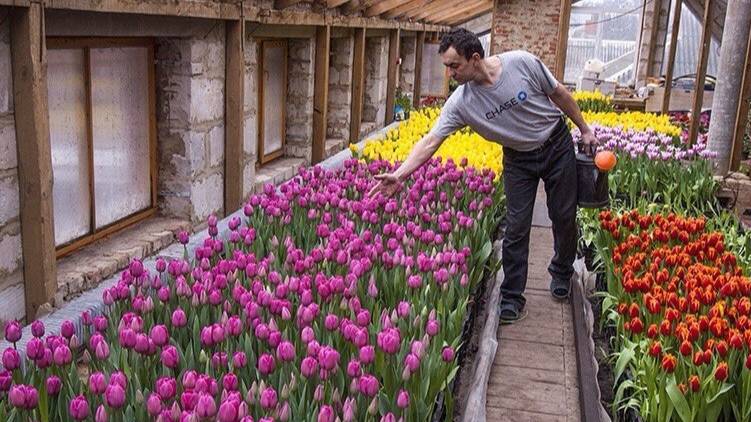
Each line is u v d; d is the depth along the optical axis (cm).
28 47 354
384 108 1238
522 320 435
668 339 331
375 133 1118
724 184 731
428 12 1343
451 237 427
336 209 462
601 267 494
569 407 347
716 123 782
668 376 298
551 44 1739
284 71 815
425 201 471
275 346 270
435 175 544
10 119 362
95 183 478
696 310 346
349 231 394
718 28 1670
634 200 660
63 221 446
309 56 818
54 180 434
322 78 835
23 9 351
